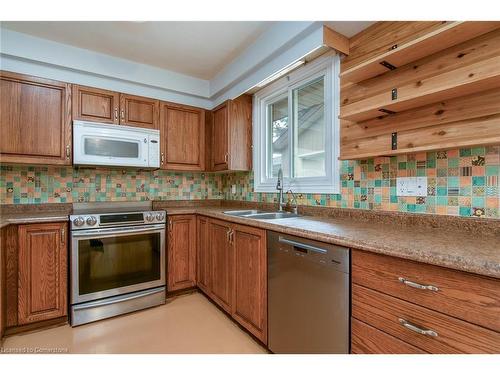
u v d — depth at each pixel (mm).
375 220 1647
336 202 1929
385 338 1030
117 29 2047
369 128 1653
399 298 990
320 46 1727
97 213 2254
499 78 1055
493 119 1146
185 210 2631
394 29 1558
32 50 2125
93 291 2127
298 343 1417
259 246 1721
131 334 1920
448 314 863
